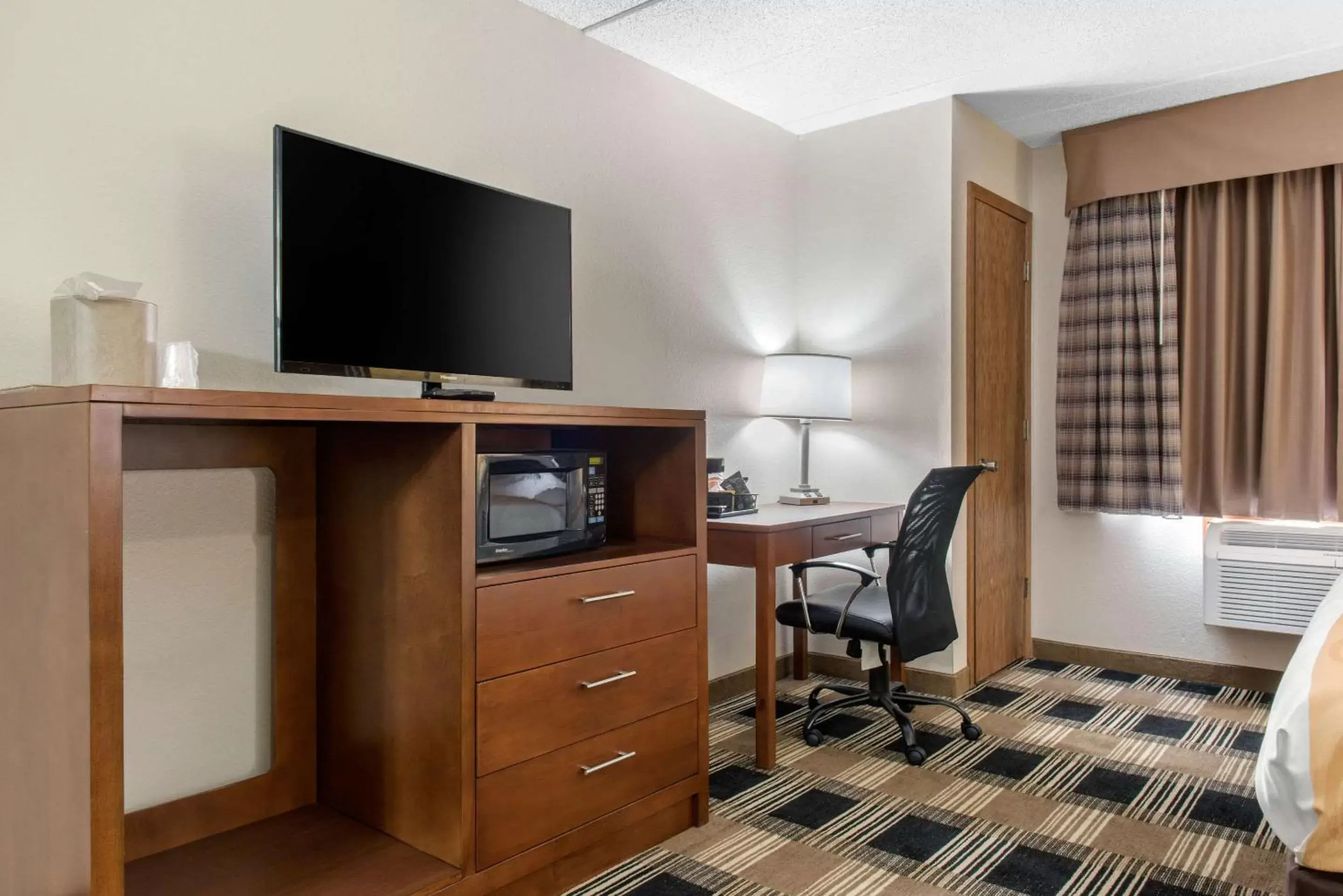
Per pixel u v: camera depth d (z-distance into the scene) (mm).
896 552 2543
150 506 1823
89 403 1233
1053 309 3807
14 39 1613
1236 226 3324
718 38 2789
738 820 2256
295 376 2049
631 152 2914
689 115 3154
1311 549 3197
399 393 2277
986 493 3543
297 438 2021
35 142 1641
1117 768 2590
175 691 1870
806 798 2391
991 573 3582
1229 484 3348
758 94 3262
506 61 2504
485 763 1739
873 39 2803
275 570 2000
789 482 3668
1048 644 3830
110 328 1460
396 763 1849
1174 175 3373
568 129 2691
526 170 2561
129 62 1761
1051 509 3822
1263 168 3189
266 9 1975
